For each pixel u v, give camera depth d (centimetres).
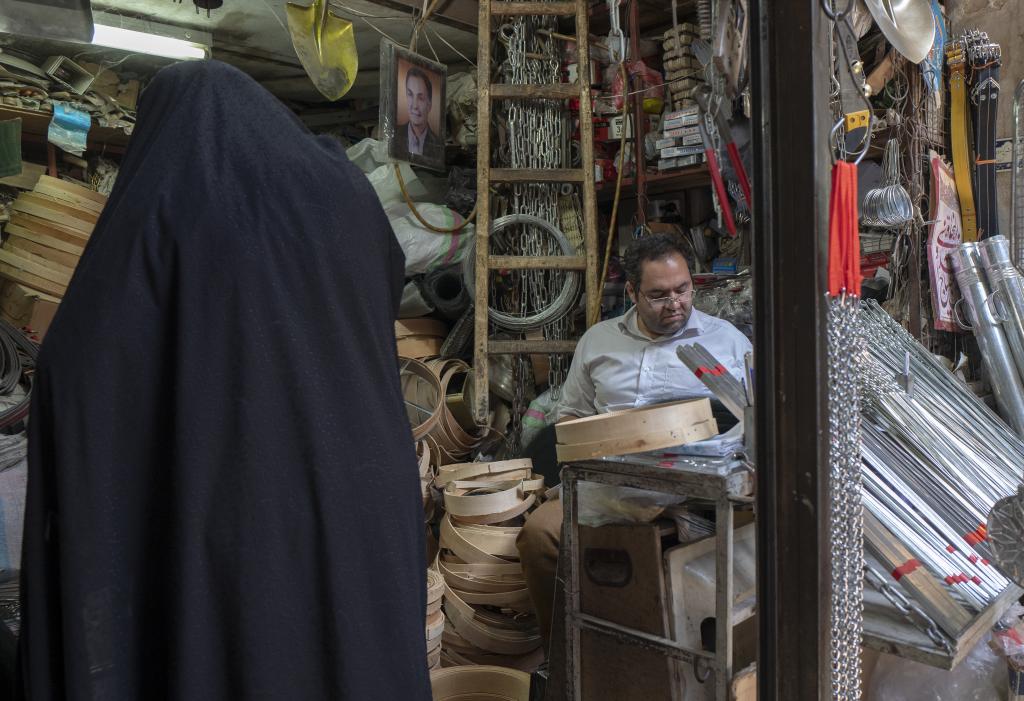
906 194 271
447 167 452
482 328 338
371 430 102
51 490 93
